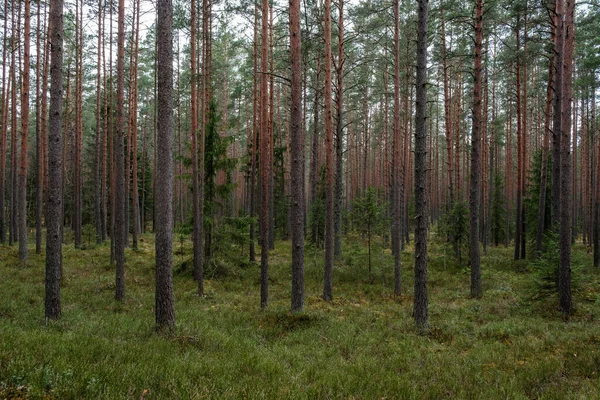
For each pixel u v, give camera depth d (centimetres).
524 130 2505
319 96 2494
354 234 2316
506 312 1249
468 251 2336
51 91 964
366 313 1293
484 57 2477
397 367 748
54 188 973
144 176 4347
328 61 1500
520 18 2225
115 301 1316
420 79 1037
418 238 1076
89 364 571
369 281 1902
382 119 3612
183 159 1934
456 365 748
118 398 468
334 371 681
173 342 793
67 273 1789
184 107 3962
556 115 1403
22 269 1766
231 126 2522
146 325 949
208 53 1956
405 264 2262
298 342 953
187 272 1969
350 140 4884
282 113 3725
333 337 977
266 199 1341
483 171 3569
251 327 1066
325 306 1401
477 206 1561
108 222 3634
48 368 512
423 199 1062
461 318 1203
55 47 959
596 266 2230
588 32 2222
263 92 1427
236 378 598
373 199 2067
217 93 3709
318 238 2489
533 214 2686
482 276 1955
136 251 2598
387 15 1934
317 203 2519
